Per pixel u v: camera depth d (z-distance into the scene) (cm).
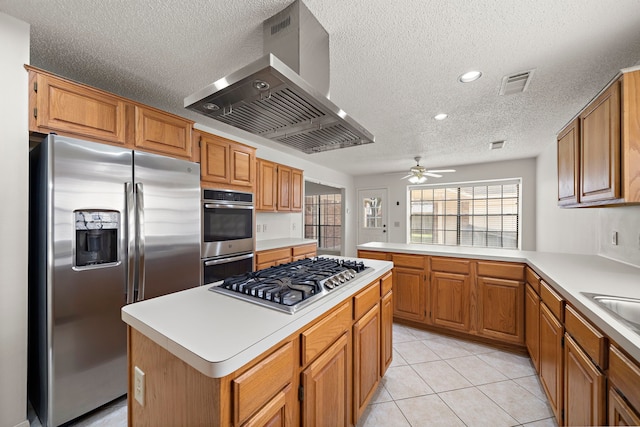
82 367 156
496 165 482
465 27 141
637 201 129
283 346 90
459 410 167
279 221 434
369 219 633
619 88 135
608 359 98
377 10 129
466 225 531
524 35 147
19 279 140
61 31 148
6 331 137
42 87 148
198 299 117
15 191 140
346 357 132
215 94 120
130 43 159
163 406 88
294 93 118
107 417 161
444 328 276
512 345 243
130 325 100
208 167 246
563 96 221
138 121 189
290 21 131
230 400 72
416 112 255
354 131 162
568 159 201
